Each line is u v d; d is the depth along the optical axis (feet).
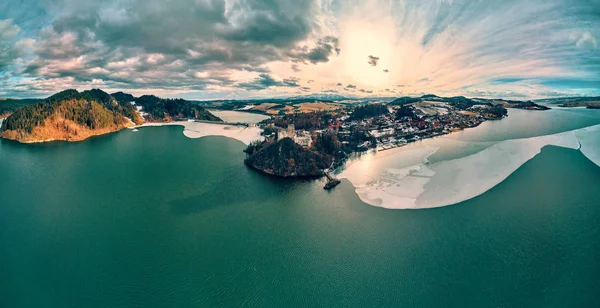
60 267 279.69
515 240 317.42
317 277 267.39
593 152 649.61
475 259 286.66
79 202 424.46
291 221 368.07
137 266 280.72
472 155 638.53
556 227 342.03
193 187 487.20
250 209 403.54
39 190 469.98
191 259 291.38
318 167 570.87
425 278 263.29
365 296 245.04
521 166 556.92
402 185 478.59
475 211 382.01
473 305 233.35
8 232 341.41
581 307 230.89
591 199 411.95
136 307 234.17
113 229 348.18
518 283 255.50
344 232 339.57
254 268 279.08
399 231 338.75
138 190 472.44
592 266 274.77
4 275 269.23
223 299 242.78
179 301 239.91
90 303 237.86
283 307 235.81
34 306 234.99
